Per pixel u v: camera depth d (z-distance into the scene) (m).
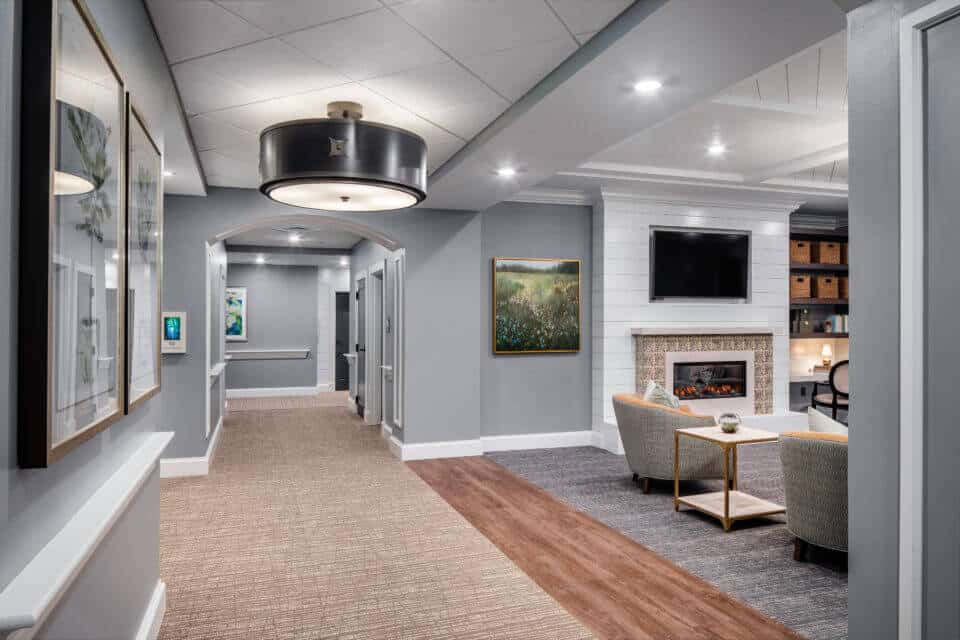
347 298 12.12
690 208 6.75
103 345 1.56
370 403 8.00
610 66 2.59
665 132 4.73
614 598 2.92
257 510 4.32
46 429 1.09
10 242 1.05
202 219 5.27
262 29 2.45
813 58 3.44
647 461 4.64
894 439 1.59
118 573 1.91
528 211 6.50
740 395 6.89
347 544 3.66
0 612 0.92
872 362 1.65
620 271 6.52
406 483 5.05
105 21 1.68
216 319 7.16
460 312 6.05
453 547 3.60
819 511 3.21
